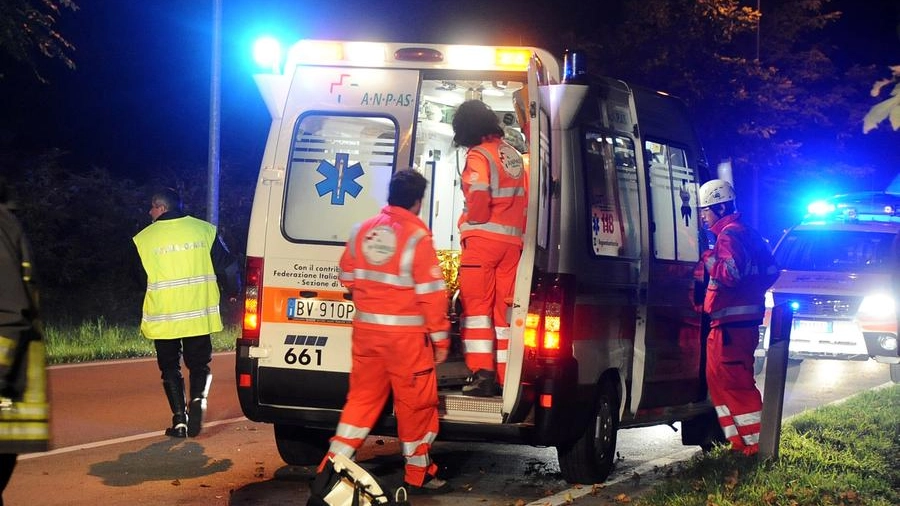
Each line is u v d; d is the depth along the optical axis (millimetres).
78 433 9273
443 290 6730
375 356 6758
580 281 7156
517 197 7289
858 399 11617
